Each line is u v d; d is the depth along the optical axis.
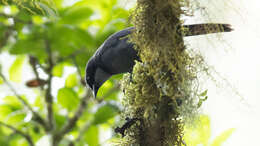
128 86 5.24
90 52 8.41
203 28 4.78
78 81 9.43
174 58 4.66
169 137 4.95
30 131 9.04
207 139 6.13
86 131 8.43
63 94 8.62
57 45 8.23
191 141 6.19
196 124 5.00
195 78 4.83
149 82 4.84
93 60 7.54
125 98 5.42
